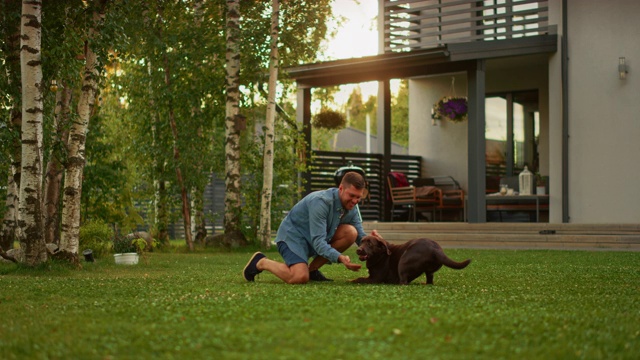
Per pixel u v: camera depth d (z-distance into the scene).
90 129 13.54
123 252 10.38
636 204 15.30
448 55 15.19
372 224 17.34
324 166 18.42
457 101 18.95
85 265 9.61
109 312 4.44
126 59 14.63
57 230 11.10
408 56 15.38
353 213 6.83
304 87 17.41
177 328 3.72
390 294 5.25
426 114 20.27
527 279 7.30
